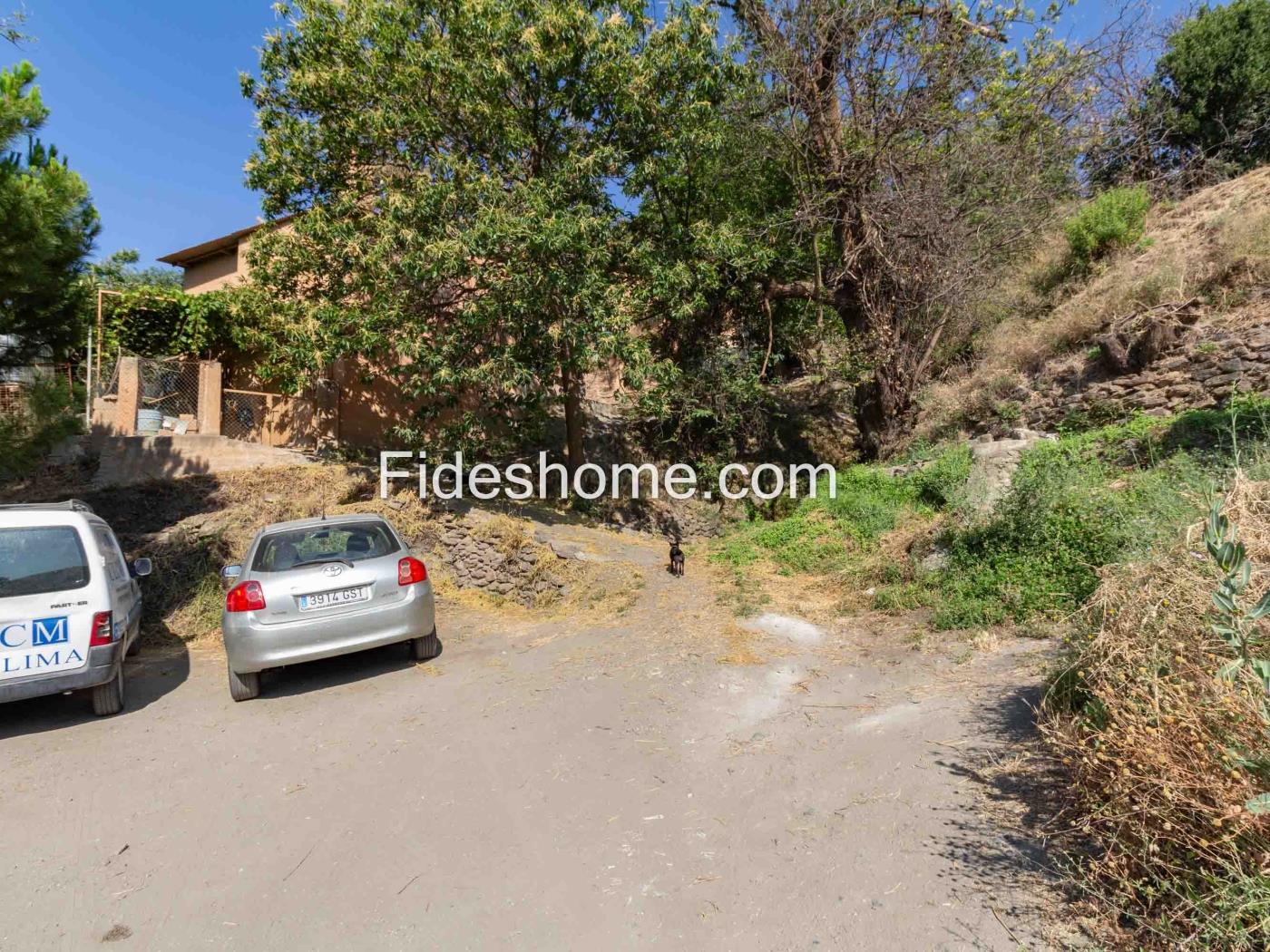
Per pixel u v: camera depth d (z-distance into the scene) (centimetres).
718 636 655
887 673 529
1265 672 234
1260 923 207
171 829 371
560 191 1052
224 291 1358
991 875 278
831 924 261
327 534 649
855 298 1373
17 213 757
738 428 1490
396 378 1318
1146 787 263
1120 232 1304
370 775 421
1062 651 458
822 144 1299
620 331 1079
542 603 859
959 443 1100
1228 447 704
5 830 376
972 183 1242
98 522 651
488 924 277
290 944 274
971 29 1192
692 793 371
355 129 1123
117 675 566
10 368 895
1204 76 1761
